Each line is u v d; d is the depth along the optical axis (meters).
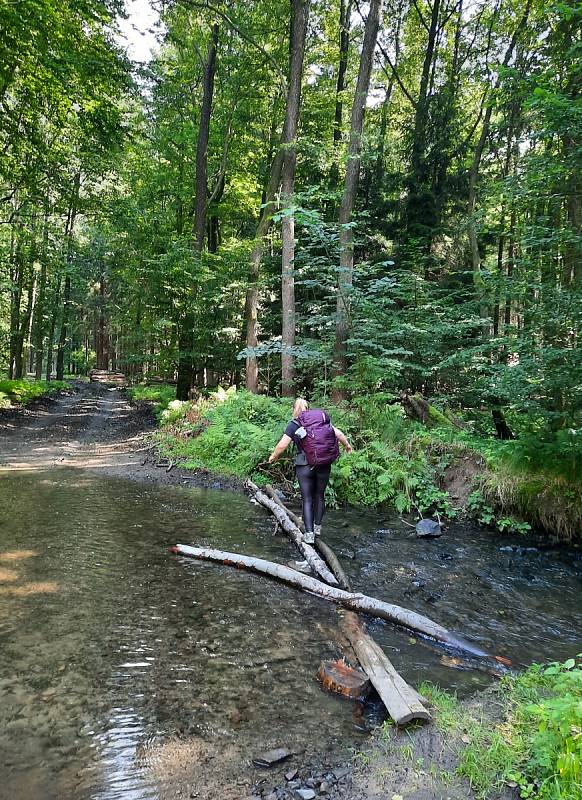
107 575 4.87
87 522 6.54
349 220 11.42
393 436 9.22
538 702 2.96
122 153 18.73
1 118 14.02
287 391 13.00
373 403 9.87
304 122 19.97
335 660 3.53
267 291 18.17
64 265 23.42
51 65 12.19
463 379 11.99
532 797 2.22
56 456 11.65
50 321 33.16
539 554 6.38
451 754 2.57
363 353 10.37
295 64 12.92
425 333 11.03
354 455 8.80
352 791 2.32
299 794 2.29
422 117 16.33
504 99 7.71
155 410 19.12
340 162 16.88
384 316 10.84
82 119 14.73
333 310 13.69
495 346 8.84
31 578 4.70
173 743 2.63
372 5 11.34
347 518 7.55
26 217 20.20
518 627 4.29
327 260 10.09
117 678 3.20
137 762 2.48
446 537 6.88
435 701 3.05
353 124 11.62
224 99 21.41
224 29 18.62
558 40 8.30
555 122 5.79
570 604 4.84
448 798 2.27
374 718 2.92
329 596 4.60
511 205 7.96
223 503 7.91
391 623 4.23
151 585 4.70
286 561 5.46
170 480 9.48
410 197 15.76
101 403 26.17
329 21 20.67
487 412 12.18
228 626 3.99
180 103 22.00
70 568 4.98
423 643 3.91
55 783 2.33
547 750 2.35
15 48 11.84
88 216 19.55
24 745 2.57
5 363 33.59
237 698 3.04
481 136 16.31
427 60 19.47
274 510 7.09
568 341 6.66
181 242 17.19
